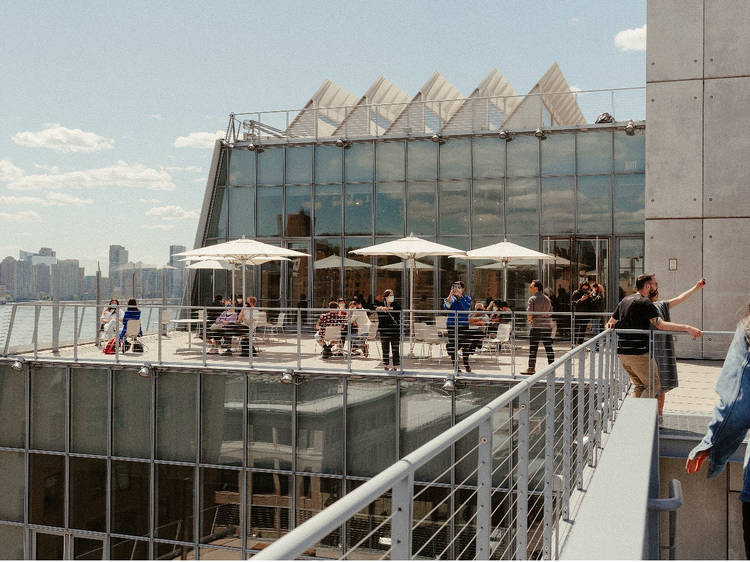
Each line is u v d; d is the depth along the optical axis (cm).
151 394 1678
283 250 1995
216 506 1638
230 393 1638
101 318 2084
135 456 1703
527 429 339
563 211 2252
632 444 453
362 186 2448
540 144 2281
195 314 2623
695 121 1714
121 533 1703
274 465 1598
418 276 2380
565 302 2236
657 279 1728
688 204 1712
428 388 1506
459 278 2336
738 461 796
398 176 2416
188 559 1653
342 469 1555
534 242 2277
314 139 2473
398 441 1514
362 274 2434
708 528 802
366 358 1759
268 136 2661
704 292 1691
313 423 1577
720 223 1689
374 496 136
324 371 1566
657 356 865
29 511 1781
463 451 1483
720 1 1706
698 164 1708
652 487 493
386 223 2422
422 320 2364
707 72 1709
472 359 1703
